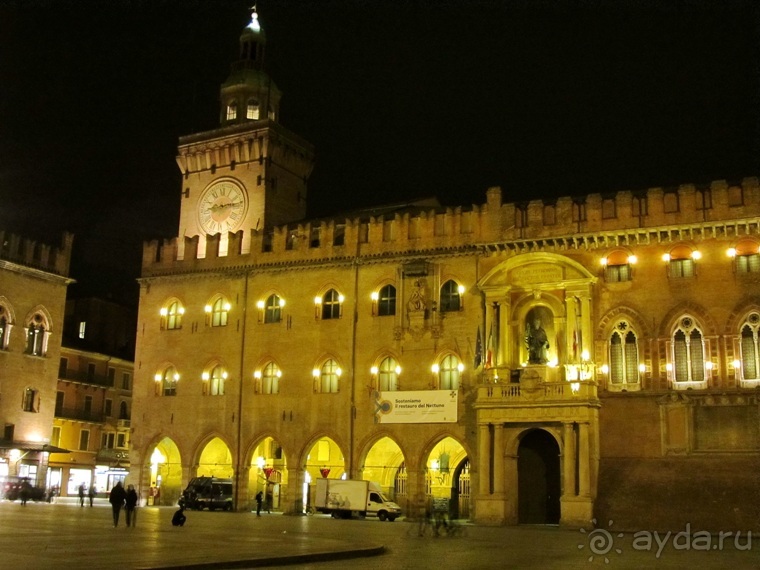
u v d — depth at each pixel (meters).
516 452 54.69
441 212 62.22
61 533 33.47
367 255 63.66
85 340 95.00
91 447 89.12
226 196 73.25
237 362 66.94
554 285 56.22
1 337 70.38
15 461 70.12
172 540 32.00
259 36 80.25
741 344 52.28
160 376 69.94
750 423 50.72
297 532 40.34
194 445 67.06
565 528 50.16
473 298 59.62
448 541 38.00
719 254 53.69
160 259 72.44
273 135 72.69
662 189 55.59
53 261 75.62
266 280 67.50
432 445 58.84
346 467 61.09
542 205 58.38
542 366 56.12
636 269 55.38
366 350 62.41
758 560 30.55
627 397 53.53
